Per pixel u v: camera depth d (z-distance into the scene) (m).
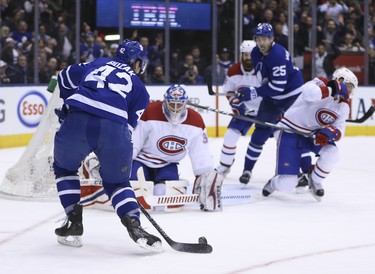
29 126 12.45
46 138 6.95
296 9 15.16
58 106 6.91
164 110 6.29
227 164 8.65
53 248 4.91
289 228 5.73
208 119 14.20
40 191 6.88
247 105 8.47
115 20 14.32
